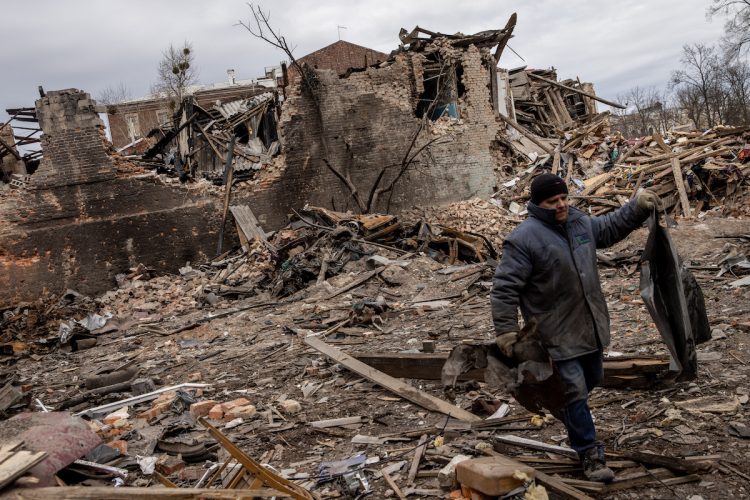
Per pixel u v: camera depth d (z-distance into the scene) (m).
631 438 3.93
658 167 16.36
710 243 11.16
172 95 34.69
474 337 7.70
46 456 3.45
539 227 3.26
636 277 9.60
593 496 3.23
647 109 56.44
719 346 5.55
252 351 8.70
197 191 16.70
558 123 23.67
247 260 14.80
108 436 5.59
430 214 18.06
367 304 9.84
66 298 15.16
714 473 3.36
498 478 3.17
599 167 18.52
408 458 4.17
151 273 16.16
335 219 14.71
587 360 3.37
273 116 19.23
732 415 4.09
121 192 16.06
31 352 11.68
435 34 19.22
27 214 15.41
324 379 6.54
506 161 20.00
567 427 3.32
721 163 15.48
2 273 15.16
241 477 3.38
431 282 11.48
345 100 17.91
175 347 9.91
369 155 18.17
